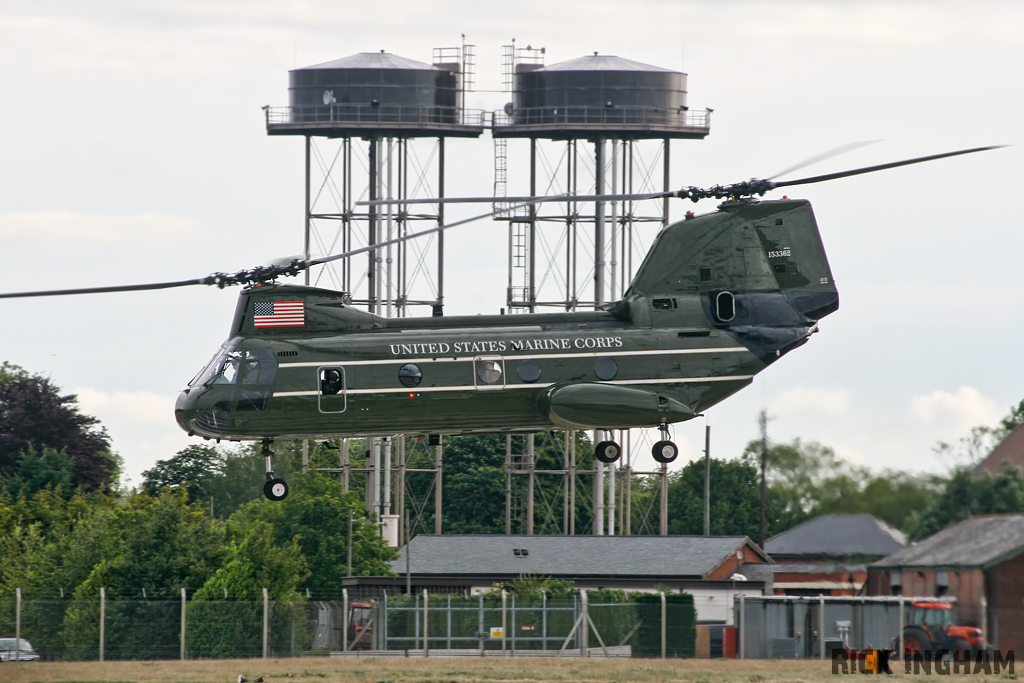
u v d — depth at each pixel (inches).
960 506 4921.3
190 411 5546.3
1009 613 4623.5
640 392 5620.1
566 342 5639.8
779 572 5211.6
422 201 5398.6
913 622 4803.2
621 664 5506.9
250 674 5216.5
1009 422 5128.0
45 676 5187.0
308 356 5565.9
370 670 5354.3
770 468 5191.9
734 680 4881.9
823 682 4753.9
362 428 5610.2
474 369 5590.6
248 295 5625.0
